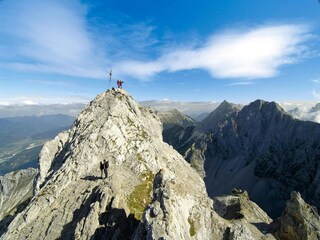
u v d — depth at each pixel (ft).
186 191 207.21
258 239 250.78
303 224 304.30
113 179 327.26
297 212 312.50
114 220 252.62
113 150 405.39
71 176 364.17
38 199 332.19
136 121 485.97
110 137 418.92
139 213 292.61
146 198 329.52
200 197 214.07
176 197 192.03
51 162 454.40
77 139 422.41
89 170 376.07
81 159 384.88
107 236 241.96
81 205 308.19
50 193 337.93
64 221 293.84
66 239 268.21
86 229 254.06
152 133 515.09
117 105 485.15
